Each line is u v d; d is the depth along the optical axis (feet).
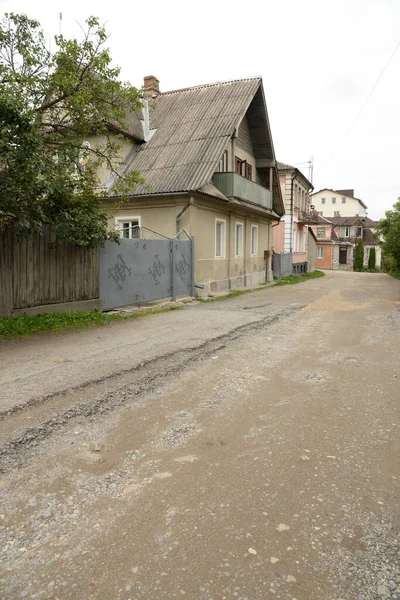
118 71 27.43
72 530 8.04
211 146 49.78
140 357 20.48
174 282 43.78
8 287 26.32
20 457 10.76
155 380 17.02
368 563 7.24
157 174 48.73
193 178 46.37
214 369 18.76
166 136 54.49
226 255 57.41
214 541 7.71
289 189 96.73
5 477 9.86
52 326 26.96
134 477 9.89
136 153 53.57
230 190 52.11
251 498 9.02
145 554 7.38
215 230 53.52
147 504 8.82
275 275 82.79
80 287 31.91
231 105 55.16
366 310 39.19
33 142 22.79
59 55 26.32
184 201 46.73
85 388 15.90
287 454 10.99
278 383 16.94
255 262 69.92
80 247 31.68
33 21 25.21
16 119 21.99
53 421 12.91
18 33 25.26
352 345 24.00
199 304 42.60
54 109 28.48
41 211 25.61
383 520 8.37
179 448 11.33
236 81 59.47
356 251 186.29
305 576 6.92
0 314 25.93
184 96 60.59
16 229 25.03
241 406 14.39
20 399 14.66
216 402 14.75
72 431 12.27
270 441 11.76
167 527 8.09
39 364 19.13
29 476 9.91
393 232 95.55
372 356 21.47
